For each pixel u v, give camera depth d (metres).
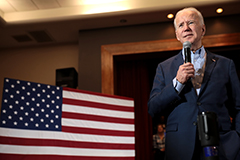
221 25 5.80
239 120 1.58
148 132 6.77
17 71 6.86
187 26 1.71
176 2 5.51
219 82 1.58
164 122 6.24
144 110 6.82
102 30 6.19
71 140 3.16
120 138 3.55
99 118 3.46
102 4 5.77
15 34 6.36
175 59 1.77
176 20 1.79
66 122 3.19
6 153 2.75
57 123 3.12
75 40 6.77
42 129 3.00
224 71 1.64
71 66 6.75
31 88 3.04
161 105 1.57
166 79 1.71
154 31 6.00
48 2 5.70
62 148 3.08
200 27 1.73
